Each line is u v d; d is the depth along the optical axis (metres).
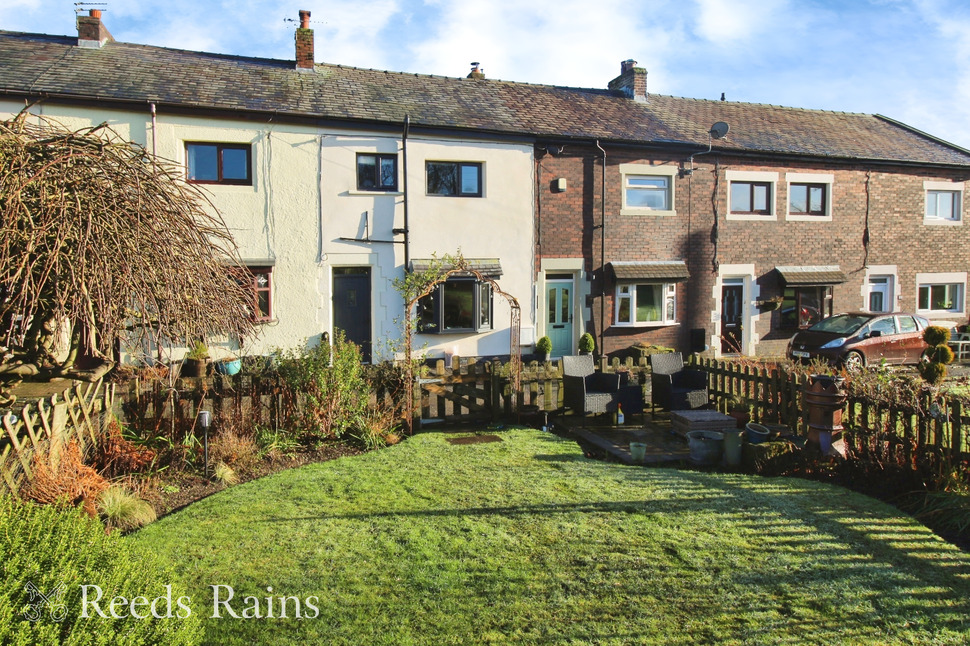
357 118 14.05
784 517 5.68
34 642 2.42
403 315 14.61
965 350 16.94
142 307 6.07
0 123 5.78
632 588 4.37
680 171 16.83
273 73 15.45
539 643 3.75
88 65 13.67
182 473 7.10
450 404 10.43
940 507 5.85
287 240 13.94
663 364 10.62
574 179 16.02
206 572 4.61
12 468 5.30
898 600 4.23
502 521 5.55
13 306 5.43
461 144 15.02
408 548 5.00
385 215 14.53
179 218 6.56
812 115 21.14
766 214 17.83
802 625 3.93
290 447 8.08
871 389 7.25
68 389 6.52
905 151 19.55
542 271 15.86
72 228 5.31
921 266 19.47
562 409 10.28
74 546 3.03
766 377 9.47
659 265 16.59
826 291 18.33
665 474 7.04
